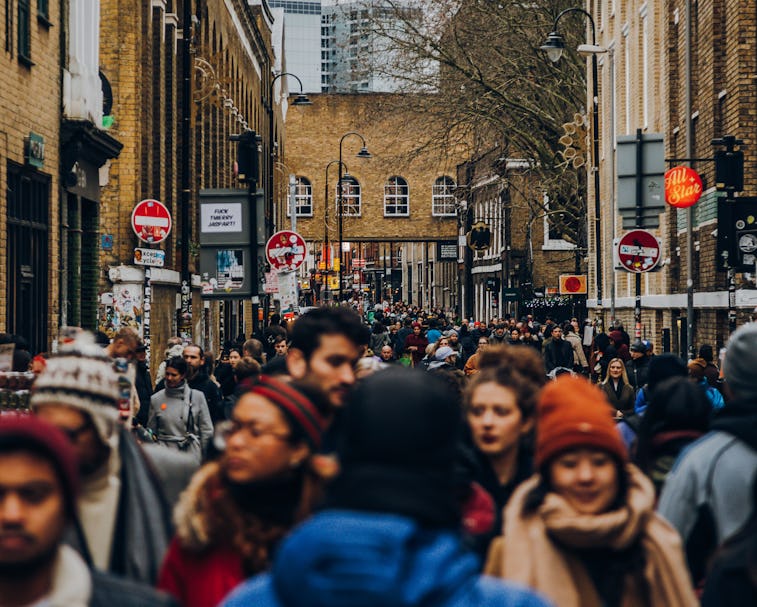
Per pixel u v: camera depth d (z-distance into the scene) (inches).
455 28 2401.6
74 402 238.8
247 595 144.1
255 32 3093.0
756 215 918.4
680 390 353.4
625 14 2098.9
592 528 222.5
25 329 1034.1
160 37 1611.7
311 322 322.0
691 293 1139.9
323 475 227.0
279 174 4025.6
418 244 6072.8
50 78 1075.3
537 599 144.9
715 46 1355.8
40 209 1070.4
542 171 2482.8
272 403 227.0
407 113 2519.7
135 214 1152.8
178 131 1820.9
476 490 255.1
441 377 430.9
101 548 243.6
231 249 1111.6
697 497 284.2
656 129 1803.6
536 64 2422.5
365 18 2518.5
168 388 677.3
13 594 166.4
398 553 138.6
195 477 229.1
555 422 229.0
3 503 163.2
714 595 203.9
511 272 3457.2
